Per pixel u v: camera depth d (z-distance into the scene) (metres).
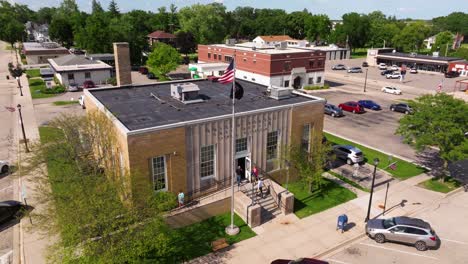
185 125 21.97
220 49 78.38
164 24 151.62
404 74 88.38
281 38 125.75
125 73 36.28
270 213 23.47
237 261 18.89
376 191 27.06
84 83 64.94
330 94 64.25
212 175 24.47
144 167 21.12
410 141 28.64
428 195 26.52
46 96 59.12
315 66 69.75
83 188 16.48
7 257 18.84
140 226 15.52
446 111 26.86
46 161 21.72
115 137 22.34
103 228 14.88
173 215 21.61
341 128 43.28
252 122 24.77
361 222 22.86
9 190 26.17
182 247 20.00
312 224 22.50
